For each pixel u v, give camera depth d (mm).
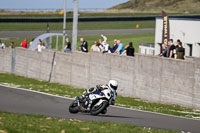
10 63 128375
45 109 58188
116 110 63562
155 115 61062
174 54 82812
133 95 89625
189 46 140375
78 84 104062
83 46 105875
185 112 69312
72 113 53594
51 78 112750
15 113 48719
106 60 95875
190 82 76812
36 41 143750
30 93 78375
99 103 49750
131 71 89750
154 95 84438
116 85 49750
